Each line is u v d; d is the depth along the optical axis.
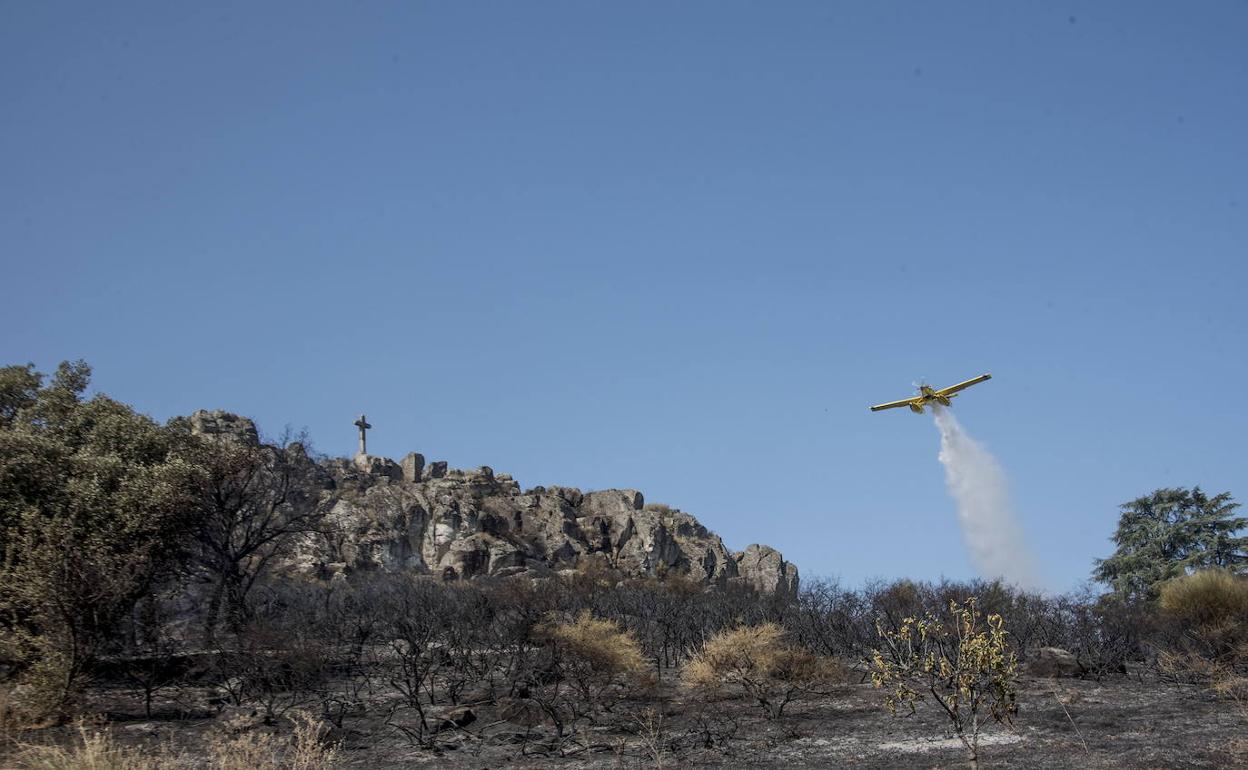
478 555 71.88
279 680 34.41
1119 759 22.03
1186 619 38.53
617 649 34.34
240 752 23.27
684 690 34.66
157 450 42.06
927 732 26.78
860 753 24.73
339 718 29.98
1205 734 24.69
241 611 41.22
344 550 67.69
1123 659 37.38
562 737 27.78
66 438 41.09
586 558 78.94
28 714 28.06
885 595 46.25
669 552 83.75
